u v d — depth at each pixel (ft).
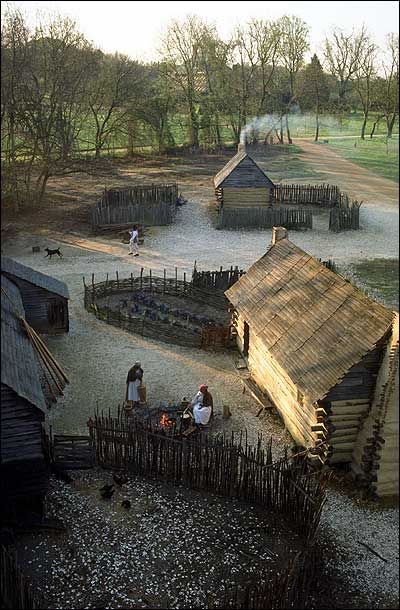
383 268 77.15
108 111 174.70
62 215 120.67
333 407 45.50
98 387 61.77
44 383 58.29
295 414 52.54
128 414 55.98
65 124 142.51
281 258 66.28
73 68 139.54
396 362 31.89
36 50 121.29
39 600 36.73
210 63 189.37
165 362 67.92
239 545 41.65
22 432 41.16
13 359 44.09
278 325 57.21
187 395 61.16
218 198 133.08
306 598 35.17
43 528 42.16
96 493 46.52
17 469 41.42
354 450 45.98
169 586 38.19
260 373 61.57
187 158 181.27
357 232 110.73
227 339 71.77
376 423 38.93
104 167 164.66
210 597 37.37
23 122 117.91
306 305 56.24
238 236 119.24
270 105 179.22
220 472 46.14
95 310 78.84
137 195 132.36
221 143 192.75
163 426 53.16
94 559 40.16
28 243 105.50
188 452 46.62
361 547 39.11
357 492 43.06
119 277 94.48
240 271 87.04
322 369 47.37
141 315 80.07
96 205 122.72
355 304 50.42
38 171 129.29
